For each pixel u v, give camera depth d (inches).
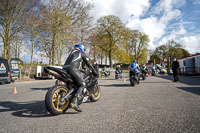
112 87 327.0
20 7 693.9
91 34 980.6
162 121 109.7
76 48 151.3
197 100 175.6
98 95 188.9
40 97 219.8
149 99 187.3
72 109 150.4
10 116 130.1
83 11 895.7
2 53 726.5
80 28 898.1
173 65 399.9
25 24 709.9
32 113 138.3
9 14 685.9
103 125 105.3
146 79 537.6
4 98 221.5
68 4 882.8
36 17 738.8
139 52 1921.8
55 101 132.4
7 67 516.4
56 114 129.0
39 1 727.7
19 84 491.2
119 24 1647.4
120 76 665.0
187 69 759.1
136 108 146.6
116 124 106.4
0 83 540.1
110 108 149.6
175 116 119.7
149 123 106.5
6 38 695.1
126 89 288.4
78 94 137.9
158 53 2411.4
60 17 827.4
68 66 139.8
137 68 350.0
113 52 1697.8
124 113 131.6
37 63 885.2
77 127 102.9
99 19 1654.8
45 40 788.0
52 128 102.3
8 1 663.8
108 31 1653.5
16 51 760.3
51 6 834.2
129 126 102.3
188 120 110.1
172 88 283.7
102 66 1953.7
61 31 840.3
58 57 977.5
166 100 179.0
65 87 135.9
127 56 1712.6
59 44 879.1
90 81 161.2
